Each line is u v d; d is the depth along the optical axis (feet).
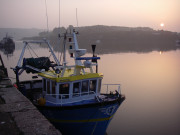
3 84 43.78
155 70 116.26
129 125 45.32
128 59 168.66
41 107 34.73
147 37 538.47
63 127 36.04
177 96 65.67
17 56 205.77
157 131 41.83
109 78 92.94
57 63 48.75
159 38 538.88
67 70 40.86
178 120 47.21
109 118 36.99
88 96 36.99
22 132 21.11
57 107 33.30
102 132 37.99
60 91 34.76
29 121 23.71
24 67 43.91
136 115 50.98
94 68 120.16
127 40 524.11
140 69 119.03
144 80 89.56
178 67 127.85
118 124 45.75
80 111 33.78
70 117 34.53
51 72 39.81
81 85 35.88
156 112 52.54
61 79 34.06
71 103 35.32
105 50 267.39
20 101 31.04
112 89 71.72
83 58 36.24
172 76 98.43
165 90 73.26
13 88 39.73
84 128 36.06
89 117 35.06
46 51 244.83
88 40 519.60
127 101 61.77
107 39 523.29
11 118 24.63
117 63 143.43
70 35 38.34
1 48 380.99
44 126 22.48
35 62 45.68
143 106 57.00
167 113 52.01
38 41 48.32
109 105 35.50
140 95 67.00
